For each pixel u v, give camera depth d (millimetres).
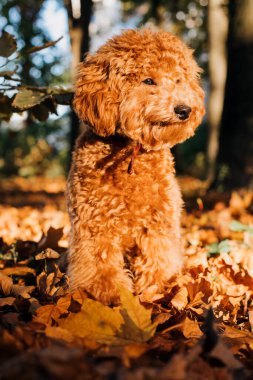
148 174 863
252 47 2199
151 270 882
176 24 5094
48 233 1079
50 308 719
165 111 889
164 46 916
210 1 4207
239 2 2215
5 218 1749
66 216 1763
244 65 2211
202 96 991
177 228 912
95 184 844
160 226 872
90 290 840
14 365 479
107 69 914
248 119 2215
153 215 865
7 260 1117
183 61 938
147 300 836
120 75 900
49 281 850
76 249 865
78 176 869
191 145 6164
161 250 880
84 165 864
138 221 854
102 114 893
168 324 723
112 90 902
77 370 487
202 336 640
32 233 1438
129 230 862
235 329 695
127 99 892
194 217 1705
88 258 852
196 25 5145
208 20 4379
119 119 898
